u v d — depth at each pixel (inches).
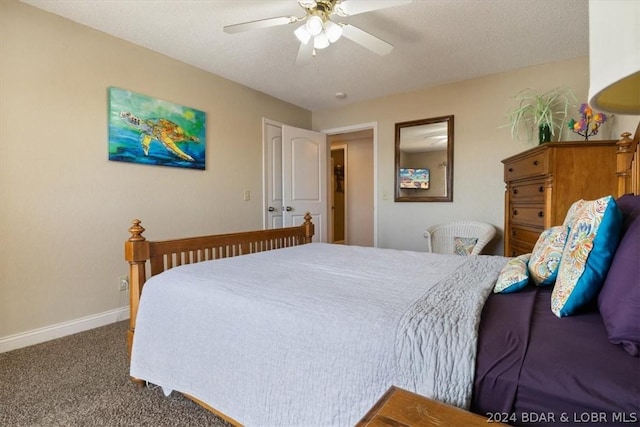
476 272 62.2
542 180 90.7
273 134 160.1
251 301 47.4
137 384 64.0
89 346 84.4
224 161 136.3
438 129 145.6
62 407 58.4
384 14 88.9
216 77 132.3
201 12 88.6
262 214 153.6
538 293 48.5
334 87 146.9
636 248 32.2
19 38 83.0
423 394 32.6
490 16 89.9
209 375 48.9
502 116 130.7
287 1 83.7
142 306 59.0
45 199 87.9
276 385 42.0
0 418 55.4
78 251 94.4
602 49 16.0
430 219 149.6
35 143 85.9
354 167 246.5
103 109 98.9
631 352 29.1
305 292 49.3
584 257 38.1
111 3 84.4
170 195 117.3
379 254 84.7
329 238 184.9
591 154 84.0
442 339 34.3
